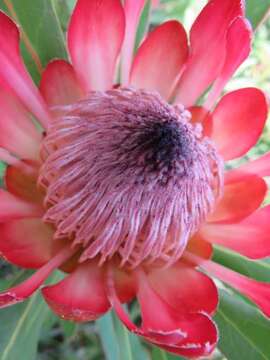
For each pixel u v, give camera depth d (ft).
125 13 0.51
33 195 0.49
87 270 0.48
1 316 0.52
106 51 0.51
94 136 0.47
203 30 0.51
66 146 0.48
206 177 0.48
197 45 0.51
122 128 0.47
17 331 0.52
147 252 0.48
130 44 0.52
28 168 0.49
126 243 0.48
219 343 0.53
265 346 0.52
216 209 0.50
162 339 0.39
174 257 0.48
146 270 0.49
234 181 0.50
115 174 0.47
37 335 0.55
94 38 0.50
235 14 0.49
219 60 0.51
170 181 0.46
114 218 0.47
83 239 0.48
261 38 1.02
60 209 0.48
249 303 0.58
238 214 0.49
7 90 0.48
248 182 0.49
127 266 0.48
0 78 0.47
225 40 0.49
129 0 0.51
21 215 0.48
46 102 0.51
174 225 0.48
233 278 0.47
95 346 0.91
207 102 0.51
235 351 0.53
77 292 0.44
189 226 0.48
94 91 0.49
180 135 0.46
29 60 0.55
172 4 0.94
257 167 0.49
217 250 0.54
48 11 0.55
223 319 0.53
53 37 0.55
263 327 0.53
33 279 0.44
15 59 0.48
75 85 0.51
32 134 0.50
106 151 0.47
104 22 0.49
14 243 0.46
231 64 0.49
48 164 0.48
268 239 0.47
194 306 0.45
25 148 0.50
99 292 0.45
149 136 0.46
